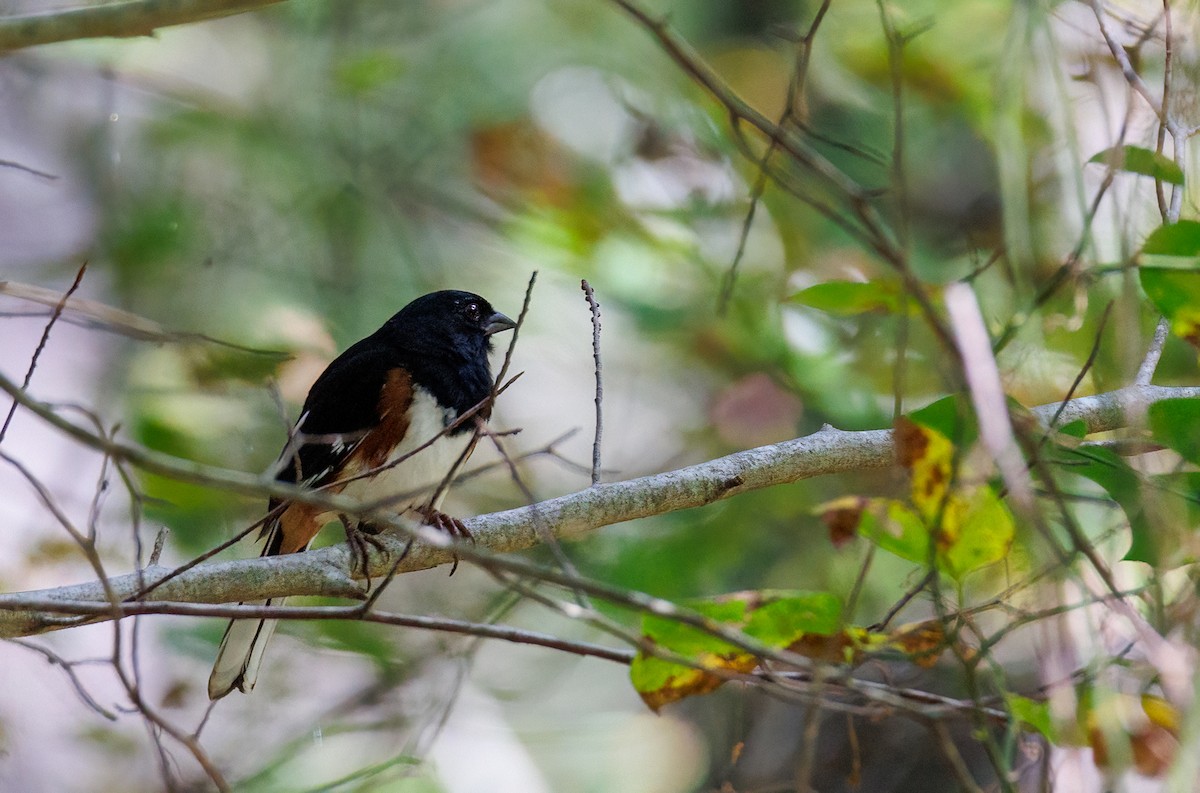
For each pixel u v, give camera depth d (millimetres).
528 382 13211
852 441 7402
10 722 10555
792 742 10711
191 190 13711
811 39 6602
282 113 14156
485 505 12352
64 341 11977
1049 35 5766
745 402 11688
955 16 11883
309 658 11125
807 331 11875
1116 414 7320
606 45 13570
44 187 13570
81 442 4625
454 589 11828
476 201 14117
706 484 7121
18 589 10383
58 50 12969
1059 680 5293
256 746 10383
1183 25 6914
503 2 14344
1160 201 6180
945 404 5656
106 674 10836
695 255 12469
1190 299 5684
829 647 5465
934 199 11938
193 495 10273
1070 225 6910
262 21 14469
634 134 13242
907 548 5715
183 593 6281
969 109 11703
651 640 5777
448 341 8703
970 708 5609
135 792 10367
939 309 6098
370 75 12891
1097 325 7629
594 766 11633
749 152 5246
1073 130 5770
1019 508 5398
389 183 13875
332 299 13383
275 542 8078
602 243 12734
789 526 11609
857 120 12336
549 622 12266
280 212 13633
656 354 13203
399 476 8133
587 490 7059
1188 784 4641
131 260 12836
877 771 10242
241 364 10914
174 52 14008
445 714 9383
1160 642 4992
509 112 13594
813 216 12258
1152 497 5586
